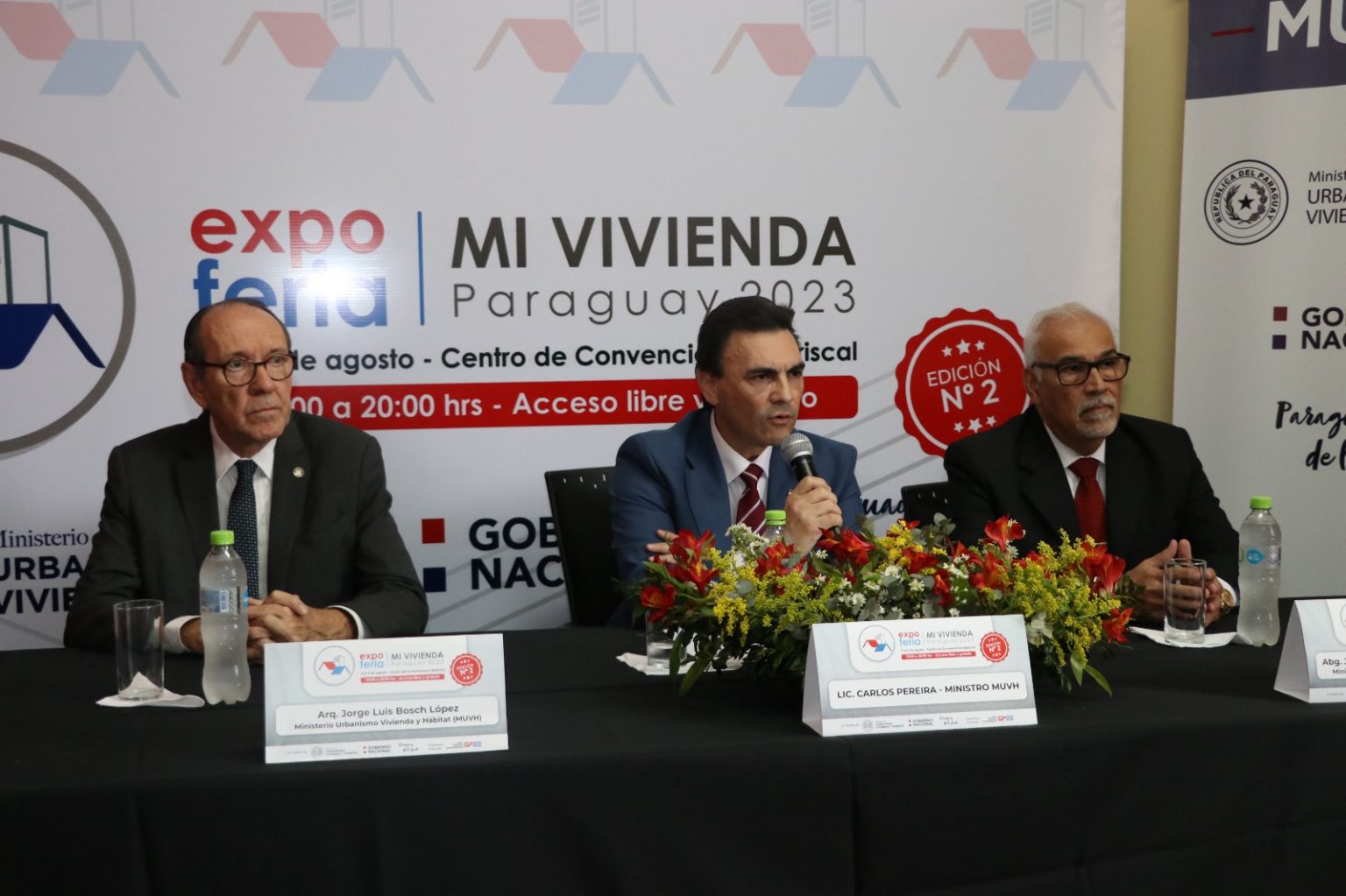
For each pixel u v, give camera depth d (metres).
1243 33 3.26
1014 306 3.36
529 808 1.32
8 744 1.39
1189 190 3.33
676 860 1.34
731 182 3.22
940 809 1.39
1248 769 1.47
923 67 3.27
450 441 3.17
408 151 3.09
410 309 3.12
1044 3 3.30
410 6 3.06
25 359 2.96
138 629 1.59
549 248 3.16
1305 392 3.30
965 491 2.58
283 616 1.87
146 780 1.25
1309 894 1.50
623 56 3.15
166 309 3.01
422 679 1.38
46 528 2.99
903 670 1.45
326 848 1.28
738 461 2.46
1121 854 1.45
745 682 1.70
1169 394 3.54
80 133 2.94
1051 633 1.51
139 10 2.95
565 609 3.25
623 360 3.21
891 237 3.29
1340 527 3.32
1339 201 3.25
